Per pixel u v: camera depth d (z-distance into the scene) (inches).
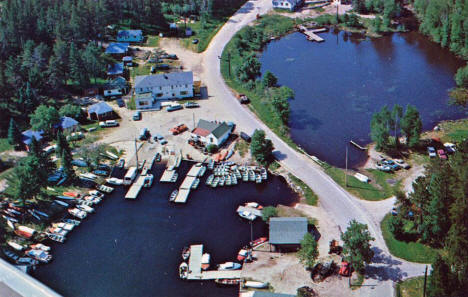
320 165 6240.2
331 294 4480.8
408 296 4436.5
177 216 5546.3
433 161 5492.1
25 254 5064.0
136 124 7145.7
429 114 7342.5
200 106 7573.8
